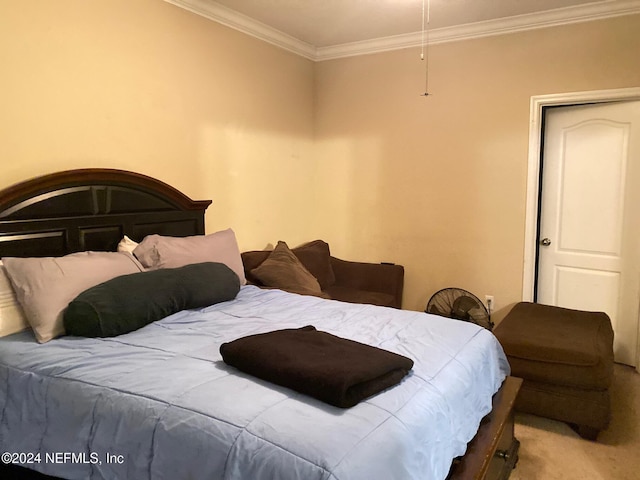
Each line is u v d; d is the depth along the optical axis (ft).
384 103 13.99
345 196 14.93
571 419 8.60
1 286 6.71
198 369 5.48
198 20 10.80
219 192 11.70
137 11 9.46
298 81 14.28
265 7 11.12
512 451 7.63
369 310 8.16
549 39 11.67
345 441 4.06
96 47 8.77
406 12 11.47
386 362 5.17
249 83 12.37
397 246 14.26
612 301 12.00
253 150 12.66
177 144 10.51
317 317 7.70
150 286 7.30
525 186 12.30
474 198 12.99
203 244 9.42
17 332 6.75
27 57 7.75
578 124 12.07
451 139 13.14
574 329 9.75
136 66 9.52
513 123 12.30
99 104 8.89
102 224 8.70
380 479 3.91
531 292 12.57
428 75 13.28
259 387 4.99
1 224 7.27
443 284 13.65
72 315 6.52
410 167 13.80
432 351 6.28
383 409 4.67
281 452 3.96
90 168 8.59
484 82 12.55
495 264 12.89
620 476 7.49
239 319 7.55
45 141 8.07
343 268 14.11
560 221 12.58
